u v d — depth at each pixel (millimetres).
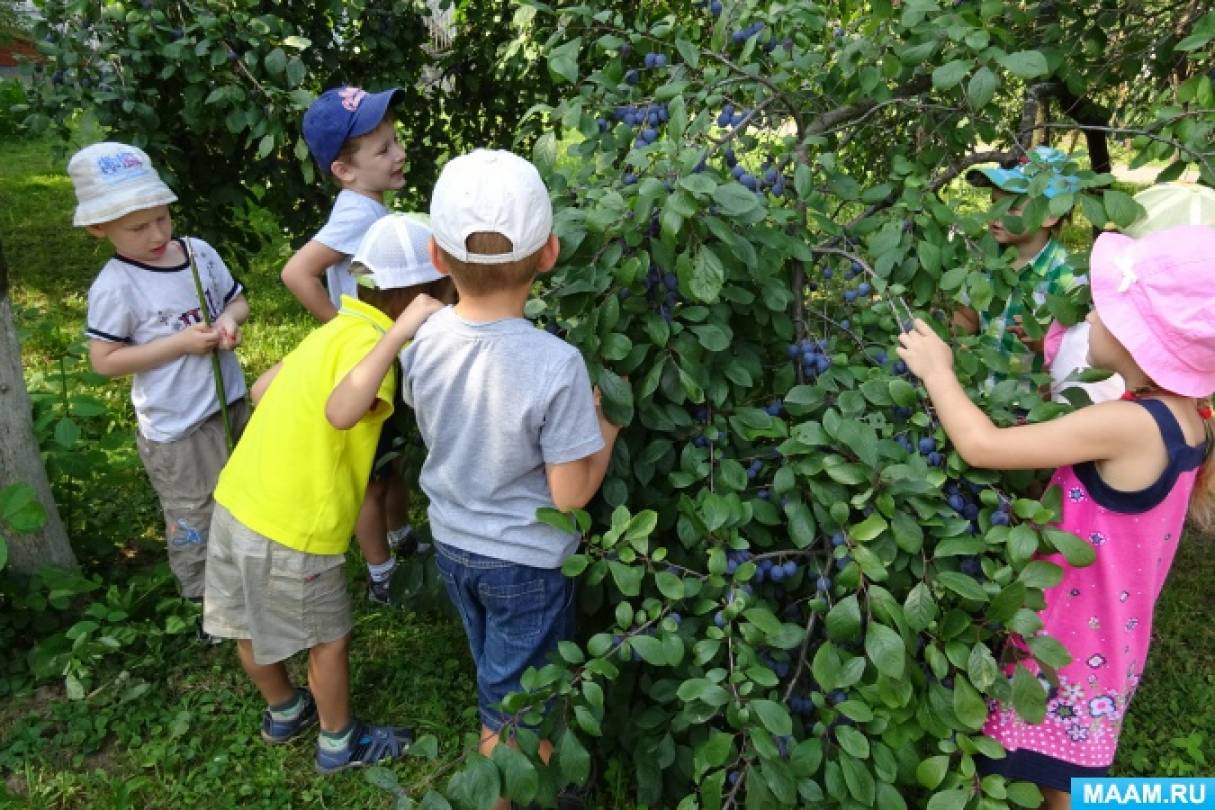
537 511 1585
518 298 1628
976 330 2242
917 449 1655
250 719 2375
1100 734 1740
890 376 1714
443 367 1640
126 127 3193
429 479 1783
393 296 1935
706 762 1476
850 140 2789
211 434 2527
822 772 1660
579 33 2385
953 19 1980
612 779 2133
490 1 4211
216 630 2119
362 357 1912
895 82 2420
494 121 4613
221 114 3369
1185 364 1498
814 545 1783
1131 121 2961
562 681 1525
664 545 1965
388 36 4055
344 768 2217
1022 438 1544
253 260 5746
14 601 2541
